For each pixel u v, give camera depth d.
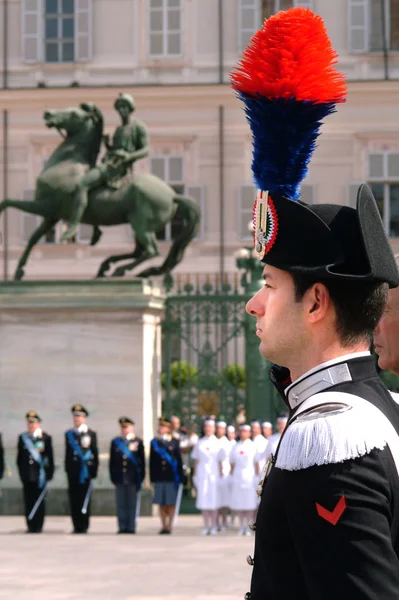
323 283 5.29
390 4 75.06
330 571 4.59
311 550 4.70
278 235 5.36
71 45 77.38
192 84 75.62
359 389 5.18
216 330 44.75
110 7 76.88
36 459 39.09
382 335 6.83
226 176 75.88
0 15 77.44
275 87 5.32
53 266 75.56
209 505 39.97
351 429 4.79
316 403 5.10
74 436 39.47
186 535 39.00
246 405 44.34
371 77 75.00
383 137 74.75
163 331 45.16
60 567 29.25
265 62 5.35
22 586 25.55
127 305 42.34
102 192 42.94
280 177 5.42
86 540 36.62
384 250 5.32
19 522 42.03
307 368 5.40
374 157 75.00
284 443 4.93
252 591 5.12
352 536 4.59
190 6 76.50
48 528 40.47
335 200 75.12
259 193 5.52
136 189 42.94
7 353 43.34
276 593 4.97
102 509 43.06
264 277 5.50
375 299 5.32
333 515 4.64
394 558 4.59
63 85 76.50
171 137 76.19
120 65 76.69
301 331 5.36
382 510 4.66
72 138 43.41
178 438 39.81
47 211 42.91
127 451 39.19
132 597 23.77
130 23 76.75
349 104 75.00
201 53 76.50
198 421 45.12
